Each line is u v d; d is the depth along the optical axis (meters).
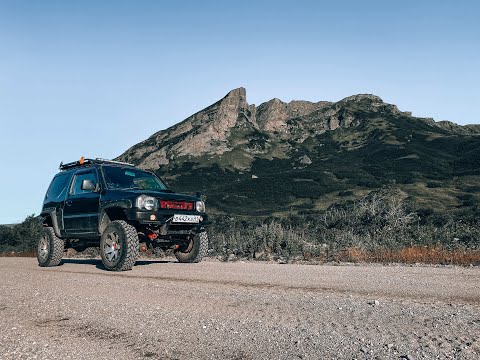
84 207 8.16
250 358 2.47
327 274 6.33
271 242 11.88
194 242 8.75
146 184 8.73
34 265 9.12
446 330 2.90
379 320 3.21
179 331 3.04
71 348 2.74
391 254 9.80
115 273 6.74
